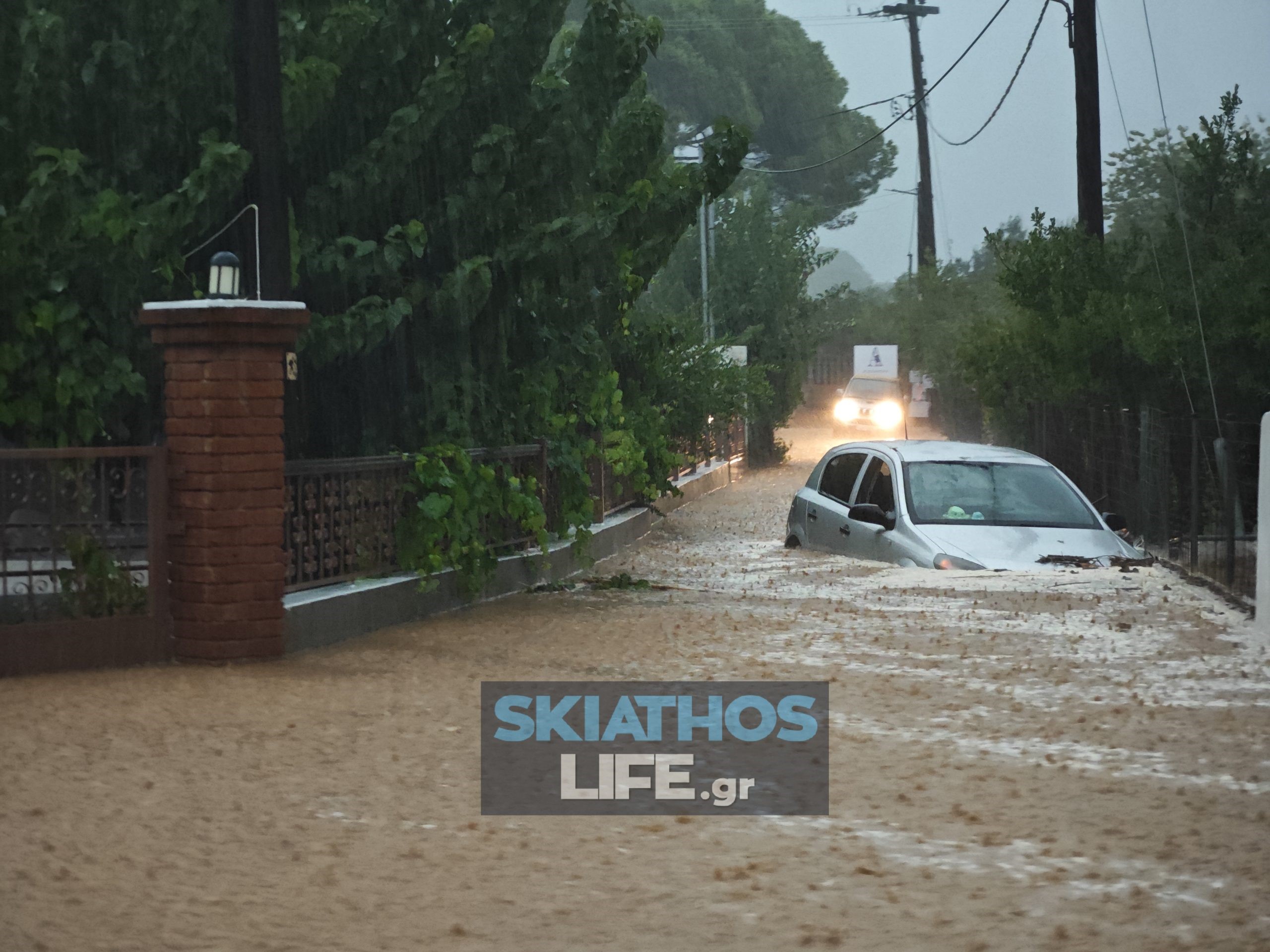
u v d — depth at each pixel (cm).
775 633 946
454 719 689
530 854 487
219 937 405
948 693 755
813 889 452
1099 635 920
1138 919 424
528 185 1179
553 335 1292
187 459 834
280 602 851
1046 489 1281
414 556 1035
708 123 5875
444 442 1118
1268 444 940
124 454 820
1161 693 754
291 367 865
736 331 3547
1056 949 401
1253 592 1084
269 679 780
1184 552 1344
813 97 6297
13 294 935
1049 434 2136
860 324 6519
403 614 1012
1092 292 1839
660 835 511
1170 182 3794
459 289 1073
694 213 1256
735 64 5994
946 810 543
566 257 1145
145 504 837
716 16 6209
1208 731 668
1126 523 1571
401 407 1152
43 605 809
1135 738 655
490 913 429
